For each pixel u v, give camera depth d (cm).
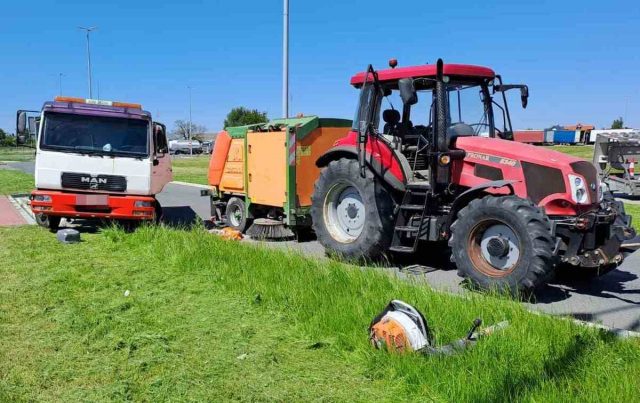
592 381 356
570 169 602
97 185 938
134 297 565
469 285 619
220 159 1077
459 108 726
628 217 658
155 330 472
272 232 947
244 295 564
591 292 641
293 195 905
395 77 727
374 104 759
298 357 421
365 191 740
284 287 565
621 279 708
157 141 1003
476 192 655
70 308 525
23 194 1602
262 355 421
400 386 368
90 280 630
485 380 357
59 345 438
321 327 469
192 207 1432
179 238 818
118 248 811
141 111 990
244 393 362
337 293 541
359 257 754
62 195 918
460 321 465
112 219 966
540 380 355
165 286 608
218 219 1112
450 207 680
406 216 725
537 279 566
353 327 458
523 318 466
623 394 335
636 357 396
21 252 775
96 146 950
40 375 384
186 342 448
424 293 527
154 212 968
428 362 386
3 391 357
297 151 904
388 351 408
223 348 435
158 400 353
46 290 588
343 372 396
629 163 1714
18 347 432
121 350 429
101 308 529
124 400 352
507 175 645
